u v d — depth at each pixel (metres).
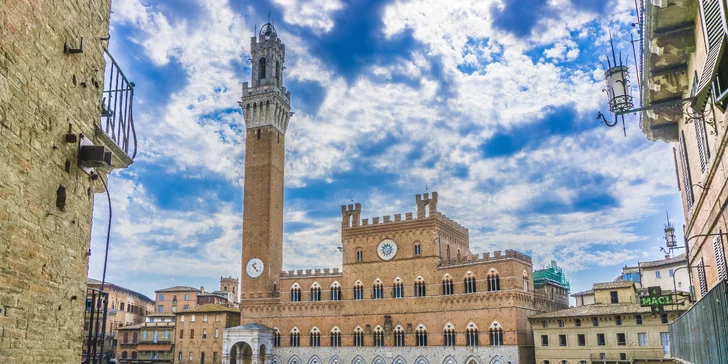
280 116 150.88
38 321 15.98
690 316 28.12
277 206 144.50
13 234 14.78
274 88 148.12
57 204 17.33
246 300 135.75
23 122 15.23
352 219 130.88
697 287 32.34
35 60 15.84
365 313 123.50
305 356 126.69
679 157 33.53
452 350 112.12
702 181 24.70
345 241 130.38
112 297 159.38
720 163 20.62
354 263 127.81
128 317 170.12
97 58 20.08
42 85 16.20
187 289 187.12
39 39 16.06
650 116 30.27
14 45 14.80
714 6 16.91
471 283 113.69
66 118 17.67
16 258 14.91
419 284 119.56
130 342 150.50
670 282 127.62
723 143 19.22
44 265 16.33
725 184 20.03
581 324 100.25
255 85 151.38
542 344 104.38
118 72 21.55
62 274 17.41
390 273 123.19
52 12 16.80
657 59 25.27
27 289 15.42
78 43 18.50
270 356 128.62
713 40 17.41
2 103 14.27
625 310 96.56
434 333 115.19
